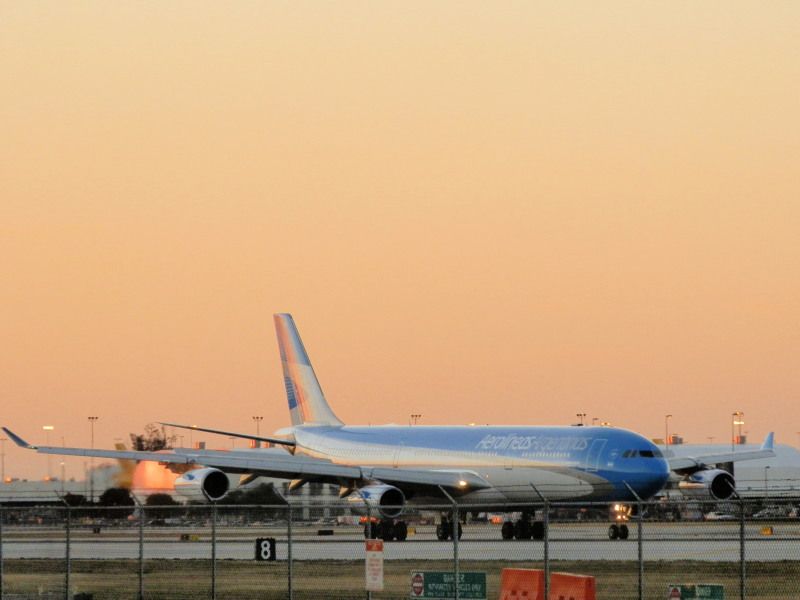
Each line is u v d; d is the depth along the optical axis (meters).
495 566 154.38
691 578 138.12
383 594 128.75
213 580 123.31
